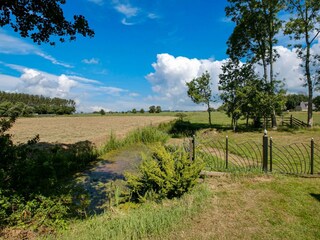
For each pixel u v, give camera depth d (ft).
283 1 72.33
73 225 15.07
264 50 79.15
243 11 78.23
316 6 68.69
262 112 72.95
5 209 14.34
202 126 93.56
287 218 14.47
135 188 19.99
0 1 22.38
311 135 57.31
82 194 21.43
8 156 15.92
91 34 28.30
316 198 17.21
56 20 26.00
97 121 157.58
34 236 13.66
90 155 37.22
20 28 25.62
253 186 20.13
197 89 86.33
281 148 42.06
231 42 83.20
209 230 13.39
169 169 18.42
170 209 15.61
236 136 60.34
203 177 22.89
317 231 12.94
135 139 53.31
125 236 12.77
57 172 27.96
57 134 71.92
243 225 13.83
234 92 75.87
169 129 79.56
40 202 15.78
